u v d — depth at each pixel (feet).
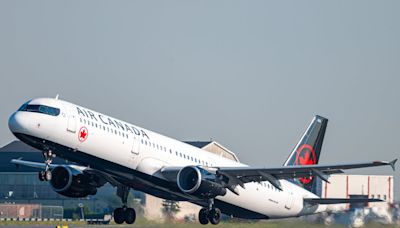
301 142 612.70
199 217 547.90
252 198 556.92
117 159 488.02
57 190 519.60
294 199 594.65
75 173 516.73
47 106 460.55
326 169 501.15
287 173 513.45
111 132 482.28
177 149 524.52
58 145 464.65
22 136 456.04
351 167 492.95
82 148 472.03
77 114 470.39
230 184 512.63
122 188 539.70
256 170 504.43
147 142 502.79
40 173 471.62
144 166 498.69
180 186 492.54
